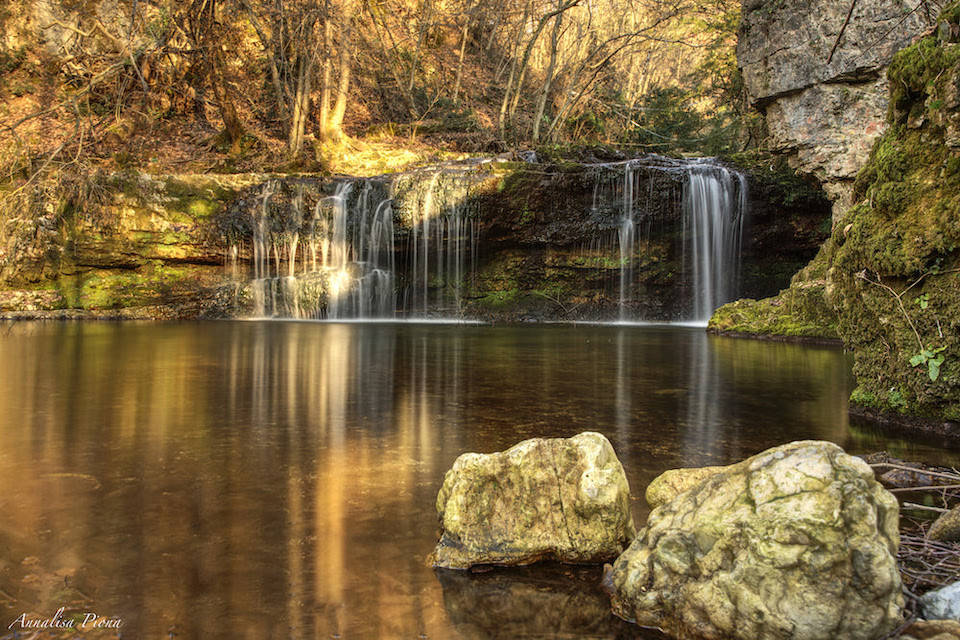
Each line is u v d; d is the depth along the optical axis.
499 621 2.28
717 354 10.33
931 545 2.74
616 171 19.67
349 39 24.52
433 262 19.84
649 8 28.88
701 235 19.97
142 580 2.47
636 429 5.00
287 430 4.87
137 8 19.97
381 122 28.95
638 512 3.18
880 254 5.07
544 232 19.77
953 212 4.61
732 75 25.44
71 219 18.17
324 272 19.11
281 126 26.52
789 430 5.00
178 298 18.33
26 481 3.61
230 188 19.05
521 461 2.84
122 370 7.95
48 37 24.33
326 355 9.80
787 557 2.06
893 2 11.56
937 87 4.78
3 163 19.45
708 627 2.16
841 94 12.49
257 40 27.95
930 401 4.86
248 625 2.18
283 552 2.74
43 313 17.00
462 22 34.84
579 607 2.40
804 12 12.61
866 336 5.55
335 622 2.22
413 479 3.71
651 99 31.58
